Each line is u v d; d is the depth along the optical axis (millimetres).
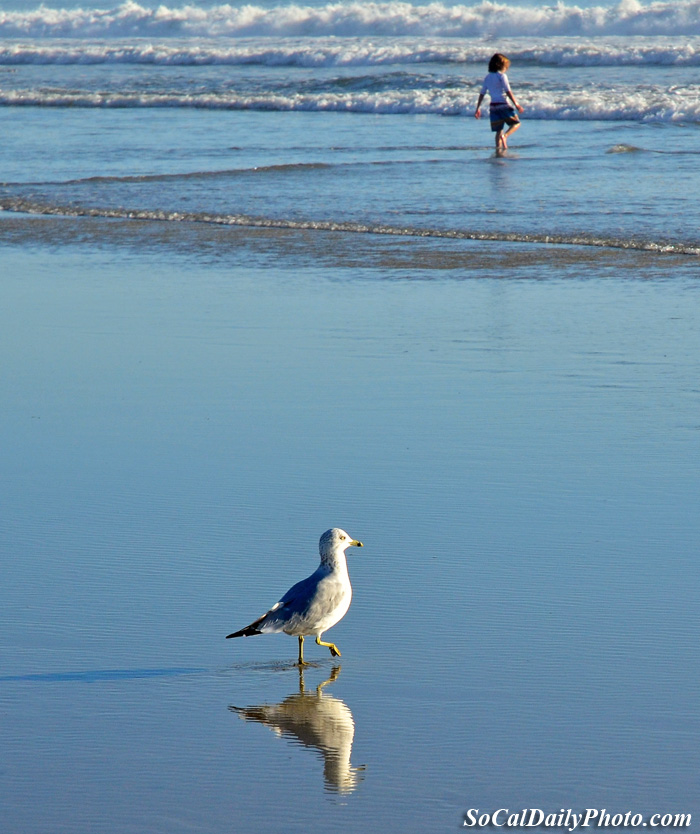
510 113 43344
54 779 8898
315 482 15008
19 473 15617
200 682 10406
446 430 16922
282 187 38219
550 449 16062
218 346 21703
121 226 33969
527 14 86625
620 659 10445
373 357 20719
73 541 13297
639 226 30797
